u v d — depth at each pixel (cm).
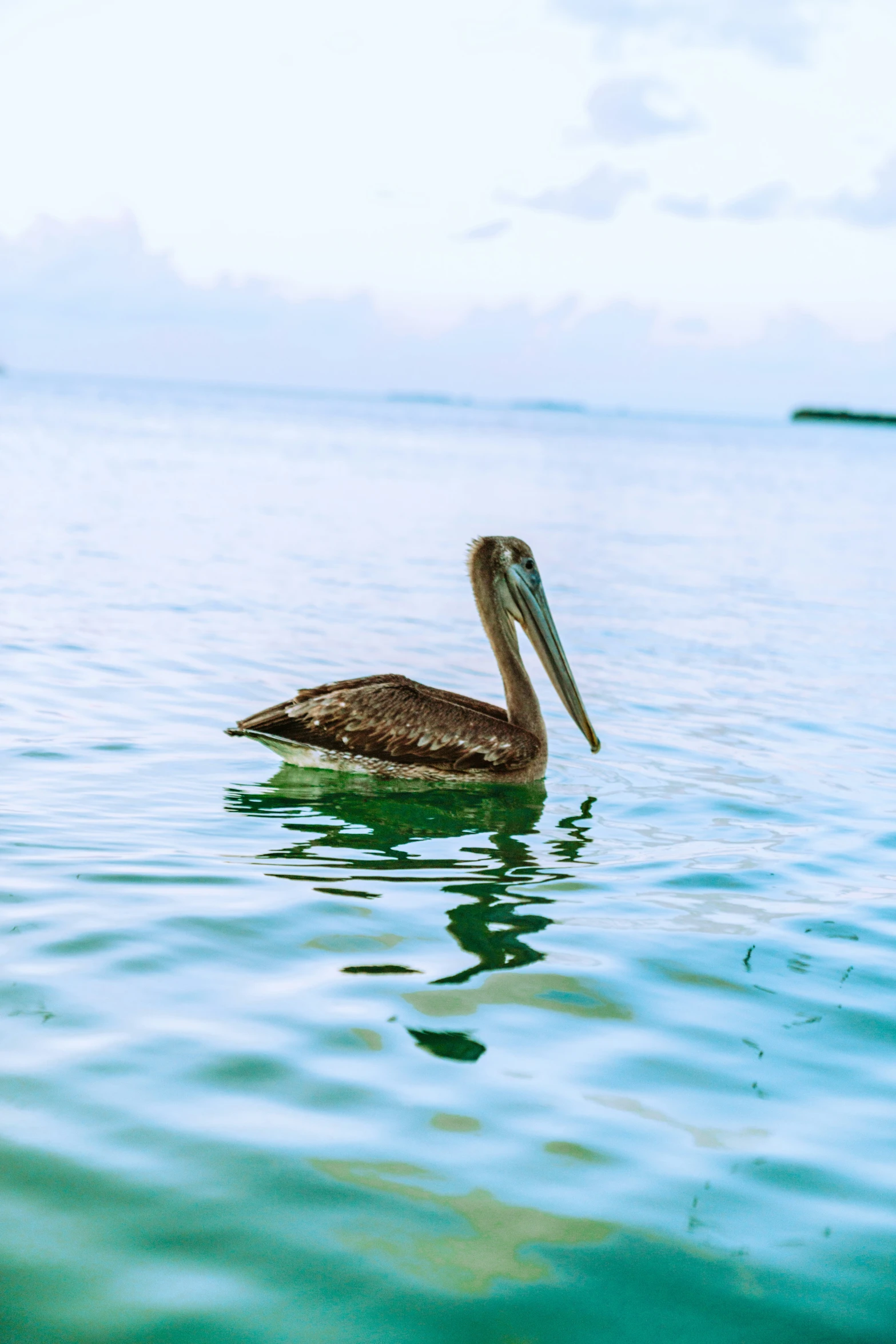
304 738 830
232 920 562
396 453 6588
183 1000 473
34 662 1127
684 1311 312
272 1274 318
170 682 1087
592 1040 460
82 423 7156
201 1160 365
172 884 605
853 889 652
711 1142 391
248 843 682
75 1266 317
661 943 564
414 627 1485
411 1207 348
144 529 2356
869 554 2745
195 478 3772
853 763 939
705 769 910
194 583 1728
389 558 2177
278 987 491
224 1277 316
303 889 611
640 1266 328
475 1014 476
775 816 788
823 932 586
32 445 4734
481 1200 353
